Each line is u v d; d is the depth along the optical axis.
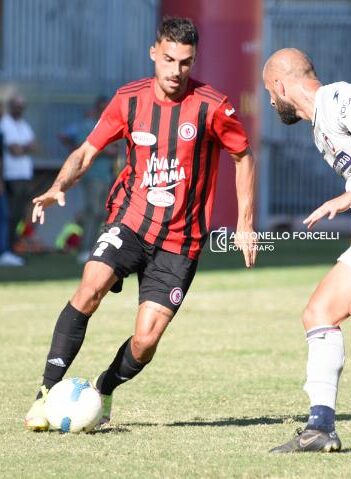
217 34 76.31
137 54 78.38
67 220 76.94
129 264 23.61
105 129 23.91
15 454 21.25
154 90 23.52
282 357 34.16
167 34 22.67
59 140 75.50
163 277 23.53
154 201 23.55
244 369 32.00
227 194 74.88
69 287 53.59
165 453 21.30
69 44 76.62
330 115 20.97
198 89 23.53
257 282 55.69
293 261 67.19
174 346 36.22
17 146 65.62
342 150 21.12
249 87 77.31
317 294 21.33
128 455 21.14
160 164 23.47
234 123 23.47
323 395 21.17
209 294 50.75
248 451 21.47
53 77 76.38
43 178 75.75
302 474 19.62
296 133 88.94
